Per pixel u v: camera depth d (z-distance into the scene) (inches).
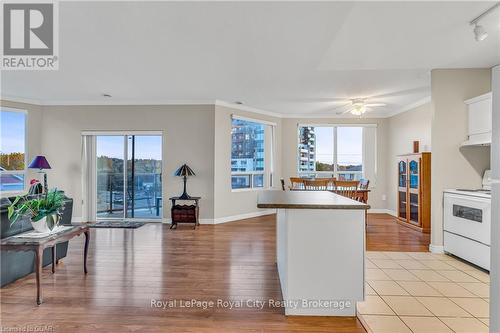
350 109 251.0
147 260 139.9
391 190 271.7
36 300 97.2
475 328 82.2
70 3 91.9
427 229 197.9
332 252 90.4
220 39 117.6
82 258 142.6
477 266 132.0
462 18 99.2
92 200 238.1
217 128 230.8
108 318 86.5
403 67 149.1
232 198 244.8
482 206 124.0
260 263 135.9
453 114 150.0
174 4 92.0
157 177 238.1
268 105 244.5
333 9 94.3
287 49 126.9
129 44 123.0
